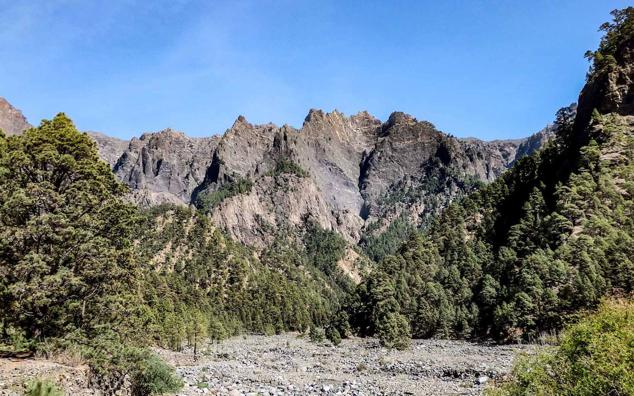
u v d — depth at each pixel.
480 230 114.56
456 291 93.06
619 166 90.62
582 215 83.25
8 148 38.31
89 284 37.91
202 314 116.00
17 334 31.58
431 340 83.25
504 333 70.94
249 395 34.72
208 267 166.38
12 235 33.16
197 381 39.09
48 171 38.47
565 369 16.61
